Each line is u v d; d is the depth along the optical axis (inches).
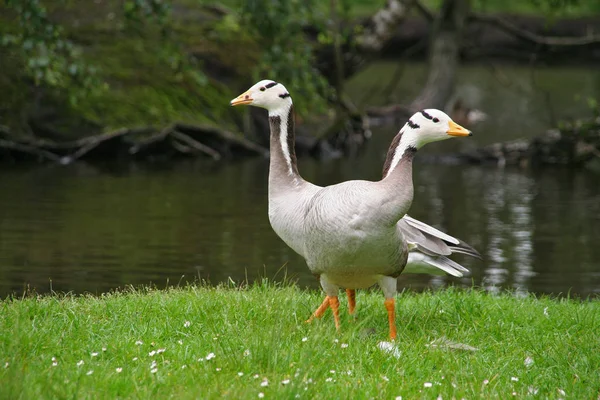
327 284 291.6
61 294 410.3
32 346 251.3
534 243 582.2
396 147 280.1
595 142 899.4
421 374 246.1
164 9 606.5
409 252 326.3
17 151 836.6
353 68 1031.6
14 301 310.3
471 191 772.6
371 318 316.5
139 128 862.5
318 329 273.4
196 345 261.3
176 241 559.2
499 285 483.5
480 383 239.3
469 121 1106.7
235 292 338.0
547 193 767.7
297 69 727.7
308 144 952.9
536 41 1048.8
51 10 939.3
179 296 329.1
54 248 530.0
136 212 643.5
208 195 717.9
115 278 466.6
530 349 281.0
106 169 823.1
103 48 935.0
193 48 970.7
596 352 275.0
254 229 602.2
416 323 311.1
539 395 230.8
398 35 1521.9
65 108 854.5
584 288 476.1
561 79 1407.5
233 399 210.1
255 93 315.3
